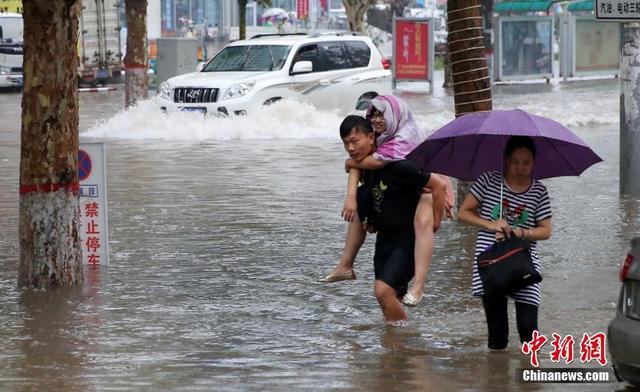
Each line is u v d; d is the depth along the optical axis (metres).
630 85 27.22
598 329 15.87
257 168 34.09
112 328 16.17
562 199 27.88
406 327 16.20
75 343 15.37
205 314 17.03
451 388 13.20
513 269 13.78
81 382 13.48
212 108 44.62
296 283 19.16
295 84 46.12
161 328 16.20
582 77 79.50
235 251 21.86
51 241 18.58
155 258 21.16
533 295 14.23
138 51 50.84
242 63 47.41
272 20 122.31
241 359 14.58
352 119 15.80
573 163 14.51
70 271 18.78
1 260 21.20
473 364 14.27
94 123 49.75
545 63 75.62
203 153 37.94
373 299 18.02
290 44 47.00
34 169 18.39
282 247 22.27
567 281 18.94
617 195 28.36
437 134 14.38
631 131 27.64
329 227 24.41
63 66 18.02
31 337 15.67
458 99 23.95
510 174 14.03
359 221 16.45
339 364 14.34
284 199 28.27
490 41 72.25
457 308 17.28
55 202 18.52
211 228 24.31
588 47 79.38
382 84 49.53
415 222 15.78
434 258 20.97
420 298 15.66
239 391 13.11
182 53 61.91
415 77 70.31
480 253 14.13
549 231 14.07
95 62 75.38
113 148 39.50
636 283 12.41
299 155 37.31
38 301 17.77
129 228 24.30
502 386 13.28
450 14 23.83
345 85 47.94
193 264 20.66
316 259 21.11
